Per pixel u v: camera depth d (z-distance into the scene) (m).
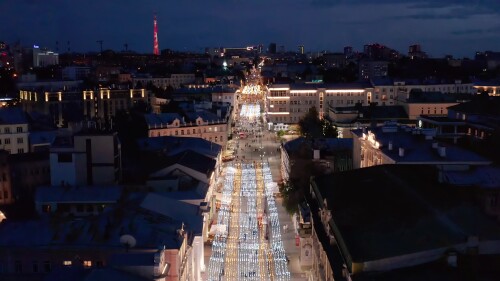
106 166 120.69
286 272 98.50
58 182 121.62
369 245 62.38
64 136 126.62
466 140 133.00
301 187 125.31
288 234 120.00
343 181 90.00
